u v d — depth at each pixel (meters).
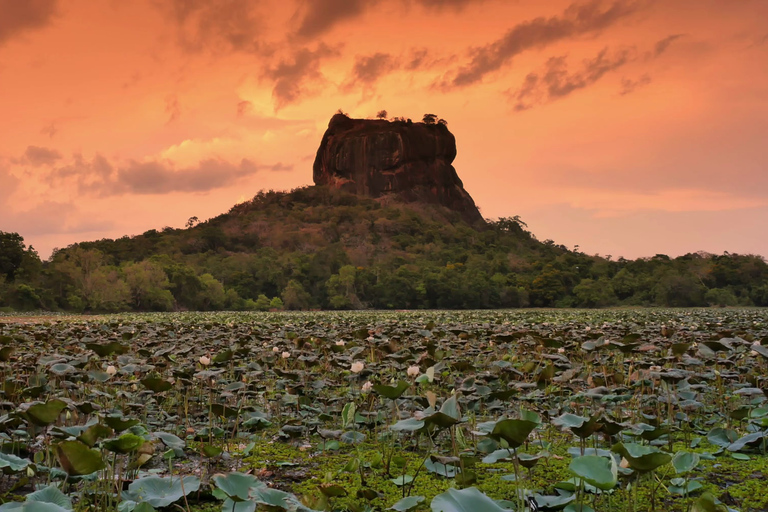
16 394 8.23
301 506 4.14
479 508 3.66
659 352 12.43
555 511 4.90
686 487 5.41
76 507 4.91
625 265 144.38
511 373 10.13
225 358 9.73
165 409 9.54
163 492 4.97
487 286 120.19
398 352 12.35
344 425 7.20
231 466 6.91
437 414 5.11
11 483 5.96
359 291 122.50
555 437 7.96
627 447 4.88
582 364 12.88
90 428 4.70
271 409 9.74
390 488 6.08
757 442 7.02
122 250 148.62
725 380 10.79
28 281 88.38
